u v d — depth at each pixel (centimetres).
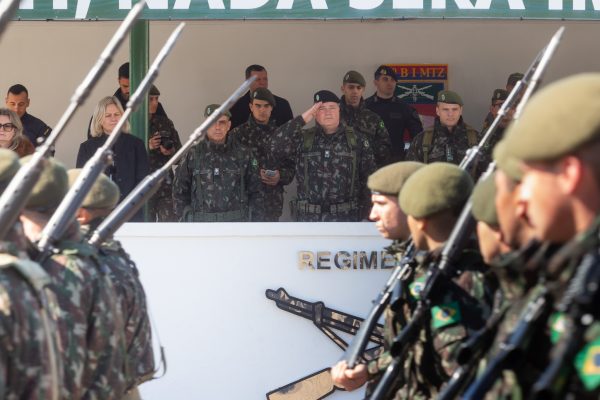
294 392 955
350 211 1115
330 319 955
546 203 322
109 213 741
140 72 1115
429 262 613
